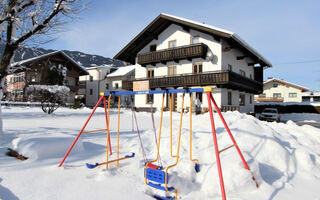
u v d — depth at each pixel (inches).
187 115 637.9
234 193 102.3
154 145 185.0
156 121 486.0
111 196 99.2
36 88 555.8
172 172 112.9
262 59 820.6
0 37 225.6
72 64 1242.0
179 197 99.9
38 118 478.0
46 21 226.4
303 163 145.3
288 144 185.3
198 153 152.6
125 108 1065.5
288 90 1603.1
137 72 889.5
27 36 227.0
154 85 777.6
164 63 786.2
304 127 267.4
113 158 158.4
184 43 755.4
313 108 1135.6
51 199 94.8
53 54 1106.7
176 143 176.6
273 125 297.0
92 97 1482.5
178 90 122.0
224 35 614.9
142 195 101.8
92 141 223.6
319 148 203.9
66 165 138.9
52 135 181.5
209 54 671.8
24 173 121.8
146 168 109.8
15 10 221.0
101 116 605.9
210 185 105.7
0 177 114.7
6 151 172.4
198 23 674.2
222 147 156.8
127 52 876.6
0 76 224.2
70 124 386.6
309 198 101.5
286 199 99.3
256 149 152.5
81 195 99.2
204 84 670.5
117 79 1396.4
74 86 1230.9
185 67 748.0
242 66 844.0
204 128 242.5
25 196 96.5
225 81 620.4
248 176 106.8
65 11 233.0
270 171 129.5
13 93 991.0
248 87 778.8
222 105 681.0
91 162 148.3
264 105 1232.2
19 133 257.0
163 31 812.6
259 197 99.8
